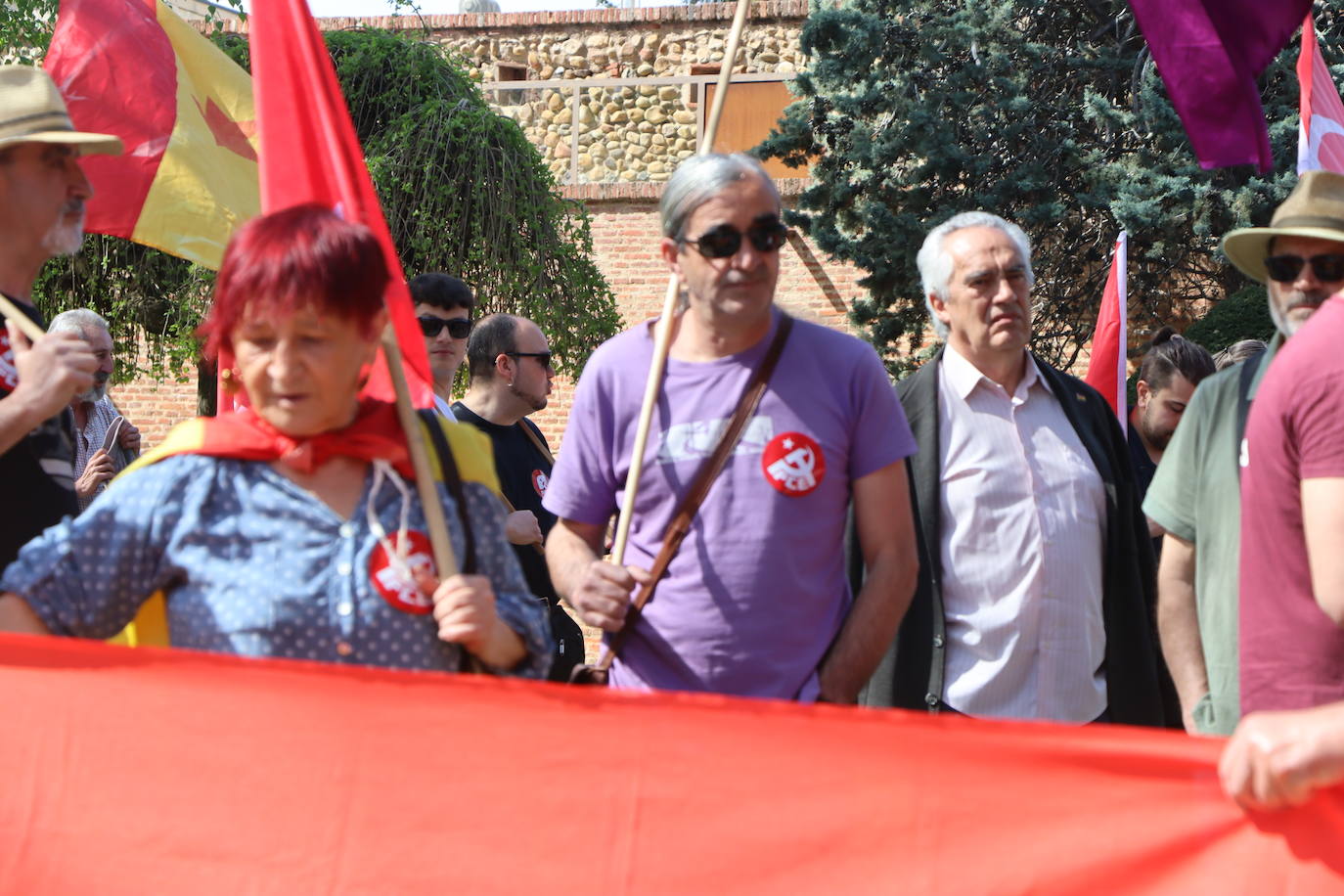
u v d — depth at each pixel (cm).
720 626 295
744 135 1547
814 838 231
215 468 239
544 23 1627
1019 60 1330
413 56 1120
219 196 407
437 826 233
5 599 230
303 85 312
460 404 518
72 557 233
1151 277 1341
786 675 296
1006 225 396
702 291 298
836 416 304
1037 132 1320
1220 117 404
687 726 235
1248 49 406
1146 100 1227
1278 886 218
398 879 233
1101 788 227
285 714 234
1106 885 224
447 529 244
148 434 1596
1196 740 224
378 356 294
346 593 234
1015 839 228
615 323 1223
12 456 304
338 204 308
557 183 1212
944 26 1308
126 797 234
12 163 311
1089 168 1280
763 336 308
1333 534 231
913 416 394
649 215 1509
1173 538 327
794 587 297
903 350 1422
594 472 318
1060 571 377
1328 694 247
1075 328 1368
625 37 1623
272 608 231
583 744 235
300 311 225
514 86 1603
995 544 378
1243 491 259
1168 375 523
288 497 237
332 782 234
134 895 234
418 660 237
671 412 305
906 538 309
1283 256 306
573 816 233
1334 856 216
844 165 1330
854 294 1452
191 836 234
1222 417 306
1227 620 296
